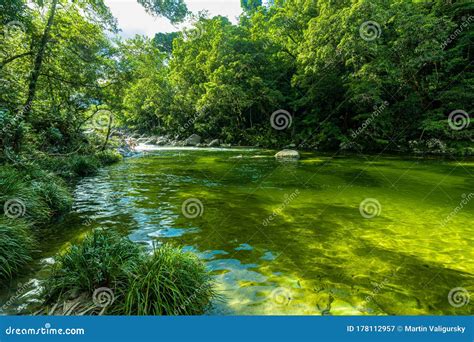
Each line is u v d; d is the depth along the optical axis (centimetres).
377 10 1845
